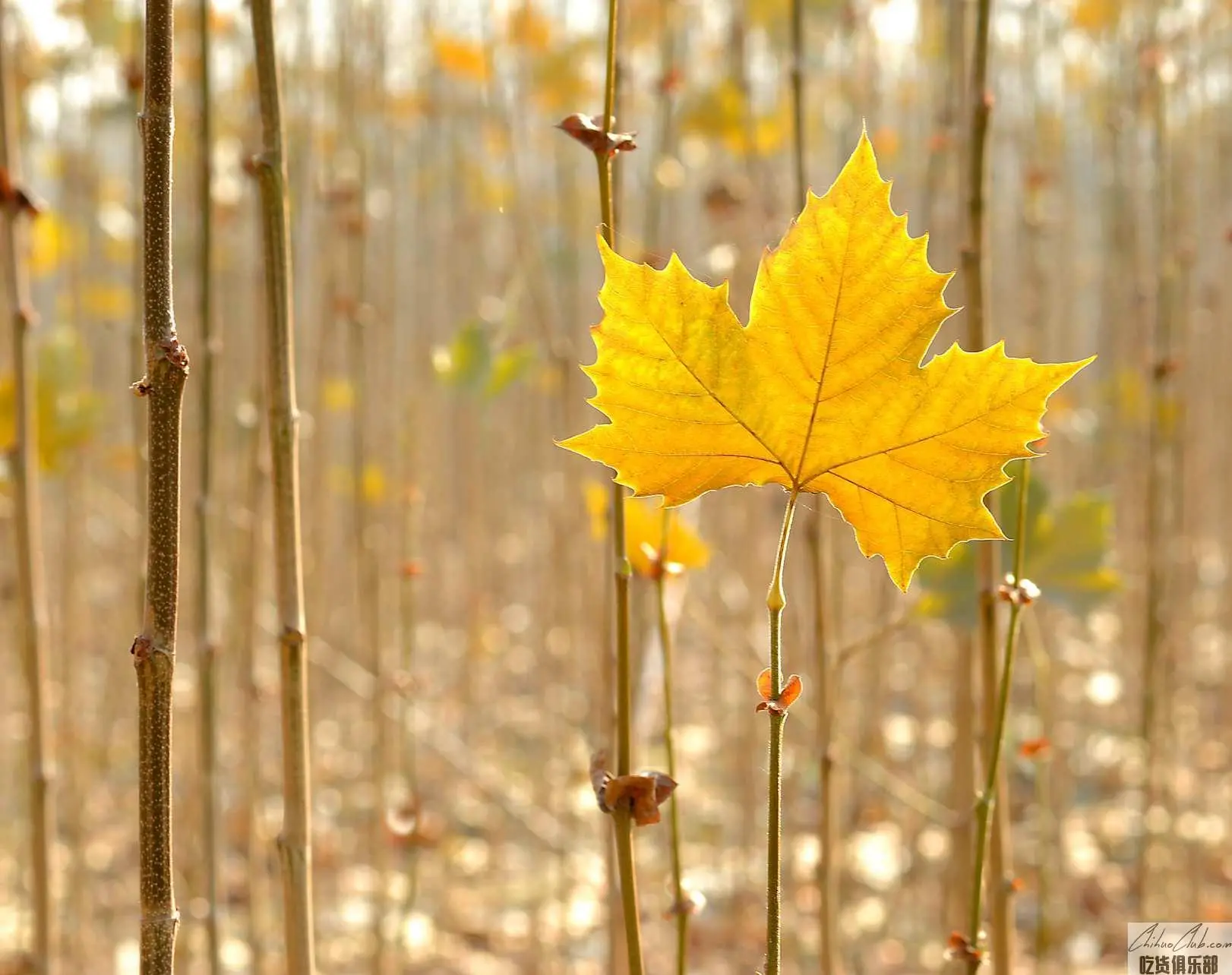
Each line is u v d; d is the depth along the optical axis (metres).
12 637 2.30
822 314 0.71
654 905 2.21
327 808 2.60
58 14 1.79
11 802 2.41
